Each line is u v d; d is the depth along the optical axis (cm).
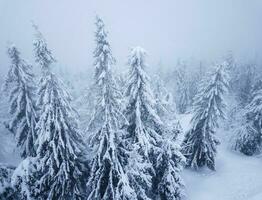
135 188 1617
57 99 1517
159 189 1827
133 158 1530
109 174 1495
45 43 1423
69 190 1614
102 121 1535
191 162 2658
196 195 2202
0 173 1819
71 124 1666
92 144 1642
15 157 2716
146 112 1644
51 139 1548
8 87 2291
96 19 1359
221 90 2611
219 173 2662
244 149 3350
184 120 4650
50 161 1552
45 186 1641
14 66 2139
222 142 3775
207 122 2578
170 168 1764
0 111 2919
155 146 1752
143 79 1511
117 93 1507
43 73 1459
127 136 1689
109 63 1372
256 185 2311
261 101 3080
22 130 2252
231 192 2223
